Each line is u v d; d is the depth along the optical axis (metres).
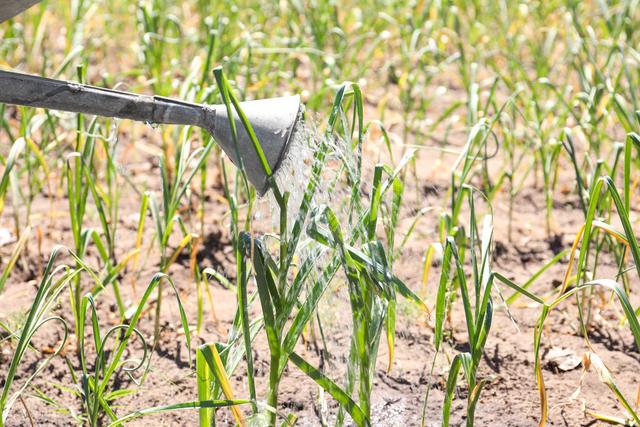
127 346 3.84
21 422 3.33
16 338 3.64
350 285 2.75
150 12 6.33
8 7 2.47
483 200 5.27
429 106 6.70
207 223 4.90
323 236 2.70
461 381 3.61
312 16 6.58
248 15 7.61
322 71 6.43
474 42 7.34
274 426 2.78
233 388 3.56
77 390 3.50
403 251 4.61
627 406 2.90
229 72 5.50
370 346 2.82
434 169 5.63
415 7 7.53
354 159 3.00
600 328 4.00
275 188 2.62
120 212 5.07
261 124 2.61
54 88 2.44
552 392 3.56
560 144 4.55
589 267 4.54
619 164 5.63
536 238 4.86
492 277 2.77
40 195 5.22
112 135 3.95
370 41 7.86
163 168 3.73
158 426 3.35
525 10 7.54
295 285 2.74
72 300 3.32
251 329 2.97
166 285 4.34
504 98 6.78
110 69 7.04
